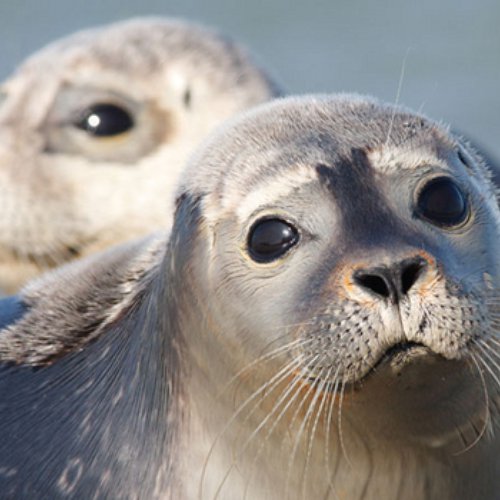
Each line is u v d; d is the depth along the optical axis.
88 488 32.97
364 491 31.31
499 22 83.94
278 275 30.19
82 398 34.16
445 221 29.94
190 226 31.94
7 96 55.00
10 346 36.22
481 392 30.42
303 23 87.00
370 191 29.86
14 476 33.97
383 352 28.86
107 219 52.56
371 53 81.06
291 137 31.25
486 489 31.80
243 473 31.58
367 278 28.77
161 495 32.09
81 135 53.09
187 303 31.80
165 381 32.41
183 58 53.75
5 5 89.19
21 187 52.69
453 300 28.75
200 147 33.97
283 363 30.11
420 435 30.61
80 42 55.22
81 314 35.69
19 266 52.97
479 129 68.75
